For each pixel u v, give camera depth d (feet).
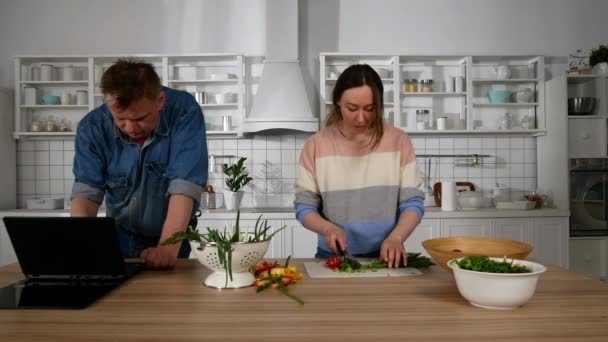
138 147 5.19
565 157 12.26
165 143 5.14
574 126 12.35
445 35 13.65
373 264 4.63
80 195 5.21
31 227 3.89
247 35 13.50
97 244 3.93
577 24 13.75
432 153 13.66
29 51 13.52
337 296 3.53
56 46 13.53
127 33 13.52
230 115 13.38
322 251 5.83
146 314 3.10
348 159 5.54
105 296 3.57
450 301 3.37
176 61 13.32
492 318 2.95
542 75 13.03
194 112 5.16
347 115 5.18
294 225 11.72
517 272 3.21
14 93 13.38
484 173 13.70
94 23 13.52
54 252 3.99
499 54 12.84
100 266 4.07
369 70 5.18
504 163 13.73
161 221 5.60
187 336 2.65
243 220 11.70
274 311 3.14
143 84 4.05
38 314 3.11
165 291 3.72
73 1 13.52
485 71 13.62
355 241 5.54
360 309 3.17
